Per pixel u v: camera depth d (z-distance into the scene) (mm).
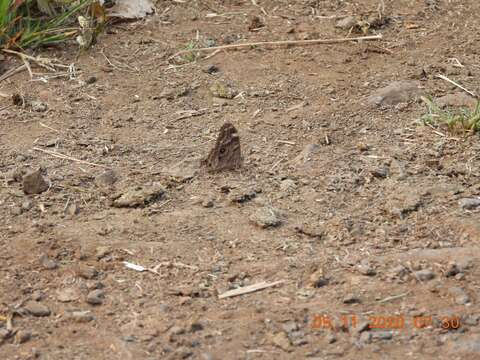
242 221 8984
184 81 11625
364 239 8719
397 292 7957
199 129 10641
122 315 7715
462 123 10445
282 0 13570
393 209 9078
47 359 7223
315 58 12125
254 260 8398
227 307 7797
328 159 10008
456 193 9383
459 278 8117
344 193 9438
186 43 12430
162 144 10344
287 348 7305
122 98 11305
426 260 8359
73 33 12352
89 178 9711
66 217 9062
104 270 8273
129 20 12914
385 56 12180
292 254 8492
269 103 11148
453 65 11930
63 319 7672
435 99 11133
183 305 7820
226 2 13508
